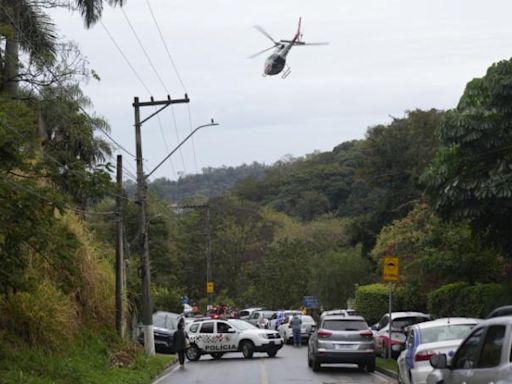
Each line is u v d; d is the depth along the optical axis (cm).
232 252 12900
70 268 2755
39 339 3088
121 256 4181
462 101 3247
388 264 3844
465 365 1441
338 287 9088
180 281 12206
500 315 1412
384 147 8312
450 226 4197
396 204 8350
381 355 4312
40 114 3600
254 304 12244
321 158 19850
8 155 2392
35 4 3562
